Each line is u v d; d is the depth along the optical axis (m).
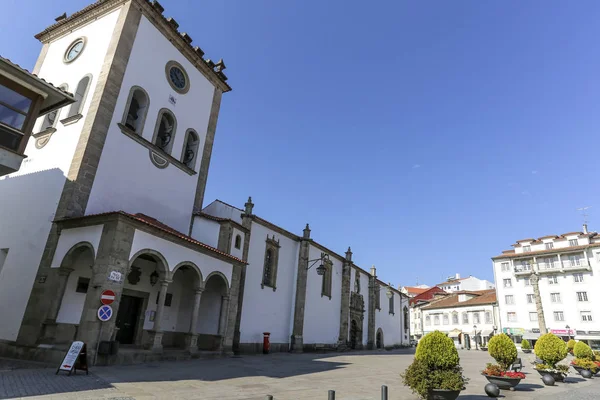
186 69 25.61
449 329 65.12
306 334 31.02
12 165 13.05
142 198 20.72
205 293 21.89
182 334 20.88
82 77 20.94
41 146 20.19
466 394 12.25
